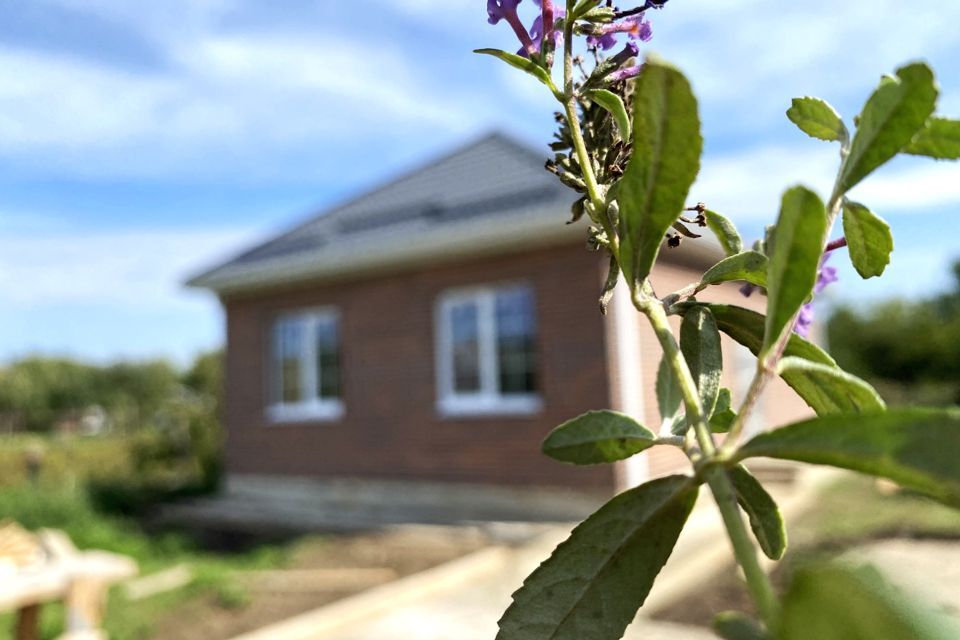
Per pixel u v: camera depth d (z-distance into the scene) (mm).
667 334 478
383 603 5340
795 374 541
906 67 445
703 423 461
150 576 6773
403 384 9531
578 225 7980
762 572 383
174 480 14188
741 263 572
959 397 17469
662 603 4852
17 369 38562
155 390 39250
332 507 9758
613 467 7879
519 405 8586
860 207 607
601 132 673
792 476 9039
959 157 528
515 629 500
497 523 7996
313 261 9859
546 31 672
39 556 3994
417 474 9297
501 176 10234
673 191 462
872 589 248
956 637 237
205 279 11156
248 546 8344
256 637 4703
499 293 8938
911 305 20438
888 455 325
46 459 14406
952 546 5539
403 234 9250
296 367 10820
